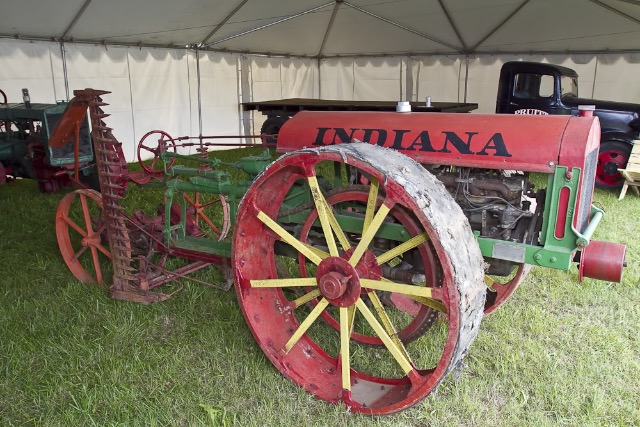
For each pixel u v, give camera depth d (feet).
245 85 34.99
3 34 22.77
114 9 22.75
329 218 7.97
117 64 27.68
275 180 8.45
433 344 9.52
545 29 27.43
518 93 24.44
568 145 7.29
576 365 8.89
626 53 28.45
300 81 39.19
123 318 10.53
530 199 9.64
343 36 33.37
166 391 8.41
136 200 18.74
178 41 29.78
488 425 7.54
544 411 7.85
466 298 6.65
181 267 12.94
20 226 16.40
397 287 7.14
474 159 7.92
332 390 8.27
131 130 28.96
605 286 11.96
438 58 34.47
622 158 22.15
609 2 22.50
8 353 9.34
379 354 9.38
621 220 17.15
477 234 8.09
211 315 10.83
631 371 8.71
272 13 27.45
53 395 8.23
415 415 7.77
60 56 25.12
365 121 9.06
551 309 11.00
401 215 7.93
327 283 7.64
